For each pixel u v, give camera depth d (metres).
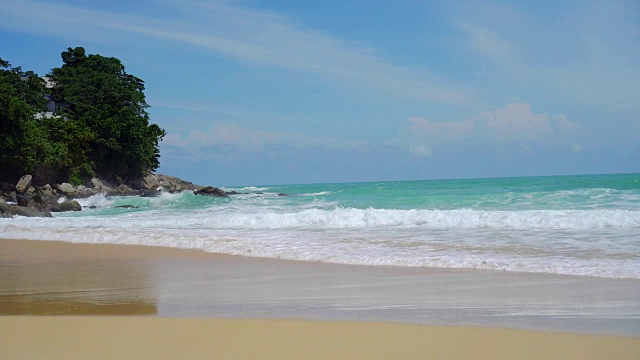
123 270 12.02
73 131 56.12
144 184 63.03
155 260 13.38
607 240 14.43
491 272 10.39
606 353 5.45
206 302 8.32
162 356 5.39
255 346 5.72
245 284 9.88
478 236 15.91
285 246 14.66
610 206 23.53
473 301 8.00
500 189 40.66
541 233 16.22
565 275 9.88
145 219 25.38
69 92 65.06
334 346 5.70
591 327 6.46
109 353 5.49
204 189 52.66
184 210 34.28
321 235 17.05
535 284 9.17
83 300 8.70
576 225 17.69
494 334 6.14
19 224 24.00
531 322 6.73
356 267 11.40
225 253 14.14
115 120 59.75
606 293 8.37
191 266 12.28
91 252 15.16
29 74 60.62
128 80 74.44
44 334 6.26
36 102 59.88
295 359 5.28
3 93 43.72
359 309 7.61
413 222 19.70
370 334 6.16
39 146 46.59
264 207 33.78
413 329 6.38
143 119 66.00
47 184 46.78
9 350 5.62
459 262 11.39
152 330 6.41
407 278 10.00
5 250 16.11
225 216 23.94
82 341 5.95
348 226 19.72
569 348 5.61
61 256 14.58
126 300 8.63
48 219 27.30
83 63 72.00
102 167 59.28
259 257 13.27
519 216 18.72
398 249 13.64
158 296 8.94
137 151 60.66
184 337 6.09
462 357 5.34
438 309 7.53
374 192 44.75
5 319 7.15
